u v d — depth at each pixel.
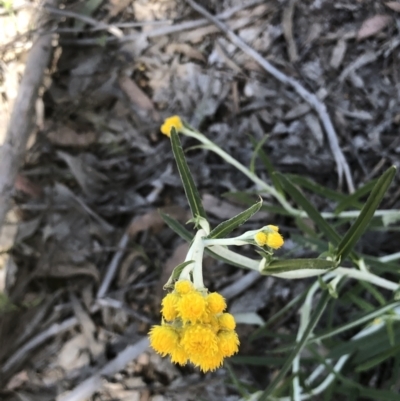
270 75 0.22
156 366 0.20
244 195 0.17
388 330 0.14
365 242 0.20
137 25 0.22
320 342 0.18
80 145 0.21
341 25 0.21
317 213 0.14
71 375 0.19
